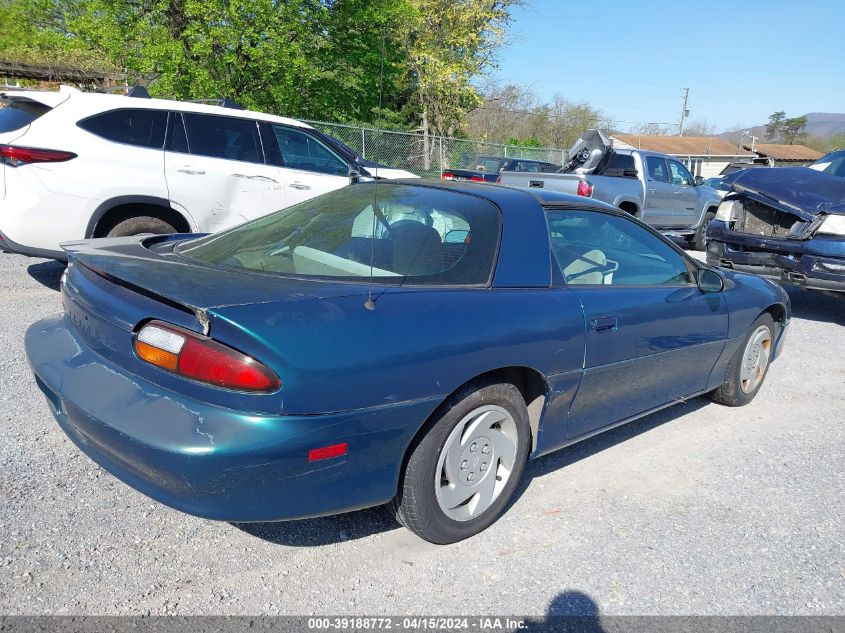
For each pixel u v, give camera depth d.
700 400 4.62
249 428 2.02
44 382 2.48
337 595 2.34
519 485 3.22
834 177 7.11
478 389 2.58
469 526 2.70
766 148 49.41
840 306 8.06
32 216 5.31
